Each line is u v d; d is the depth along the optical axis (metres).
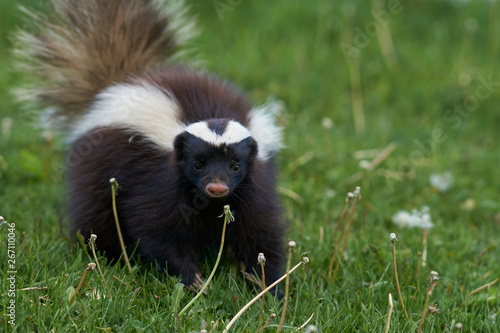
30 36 10.64
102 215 8.67
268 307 7.34
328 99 16.84
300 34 18.89
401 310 7.57
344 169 12.45
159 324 6.63
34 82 10.77
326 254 8.88
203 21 19.14
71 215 9.08
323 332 6.86
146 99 8.48
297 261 8.67
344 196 11.73
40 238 8.68
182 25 10.87
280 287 8.27
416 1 20.52
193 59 11.35
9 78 16.53
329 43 18.72
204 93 8.72
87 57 10.13
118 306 6.88
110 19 10.35
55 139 12.84
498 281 8.70
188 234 8.11
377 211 11.09
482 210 11.70
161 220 7.95
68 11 10.45
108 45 10.12
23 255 7.76
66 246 8.75
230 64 17.56
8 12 19.00
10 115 14.99
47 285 7.05
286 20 19.17
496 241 10.32
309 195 11.48
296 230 9.91
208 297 7.45
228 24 19.25
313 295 7.65
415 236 10.02
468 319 7.51
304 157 12.96
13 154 12.45
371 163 13.10
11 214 9.81
